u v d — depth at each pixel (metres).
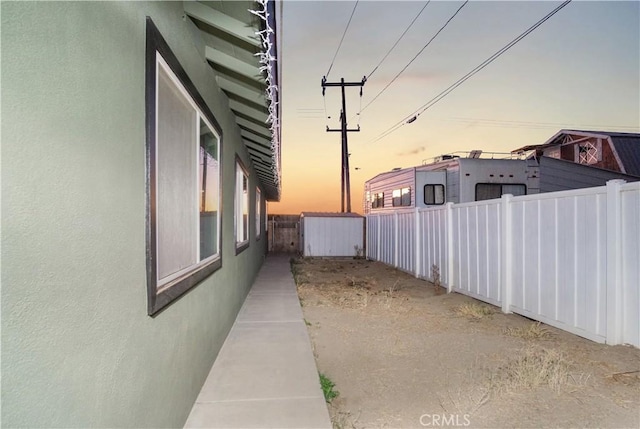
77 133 1.23
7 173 0.92
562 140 22.41
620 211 4.07
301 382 3.42
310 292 8.16
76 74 1.23
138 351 1.77
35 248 1.02
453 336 4.86
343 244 16.03
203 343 3.32
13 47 0.95
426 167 14.93
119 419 1.54
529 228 5.45
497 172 13.16
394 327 5.36
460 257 7.42
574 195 4.64
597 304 4.32
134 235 1.73
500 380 3.46
